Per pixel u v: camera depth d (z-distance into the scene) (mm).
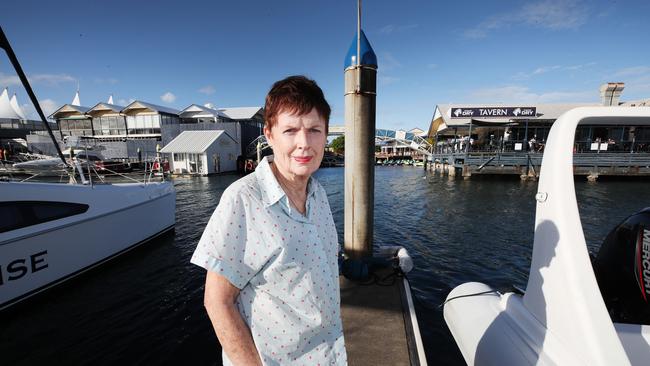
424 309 4844
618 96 24625
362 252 3865
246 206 874
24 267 4777
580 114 1606
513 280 6109
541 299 1609
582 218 10242
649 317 1599
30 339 4289
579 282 1373
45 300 5141
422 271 6512
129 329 4520
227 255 842
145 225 7500
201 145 28656
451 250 7969
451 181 23609
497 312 2012
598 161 19688
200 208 13617
